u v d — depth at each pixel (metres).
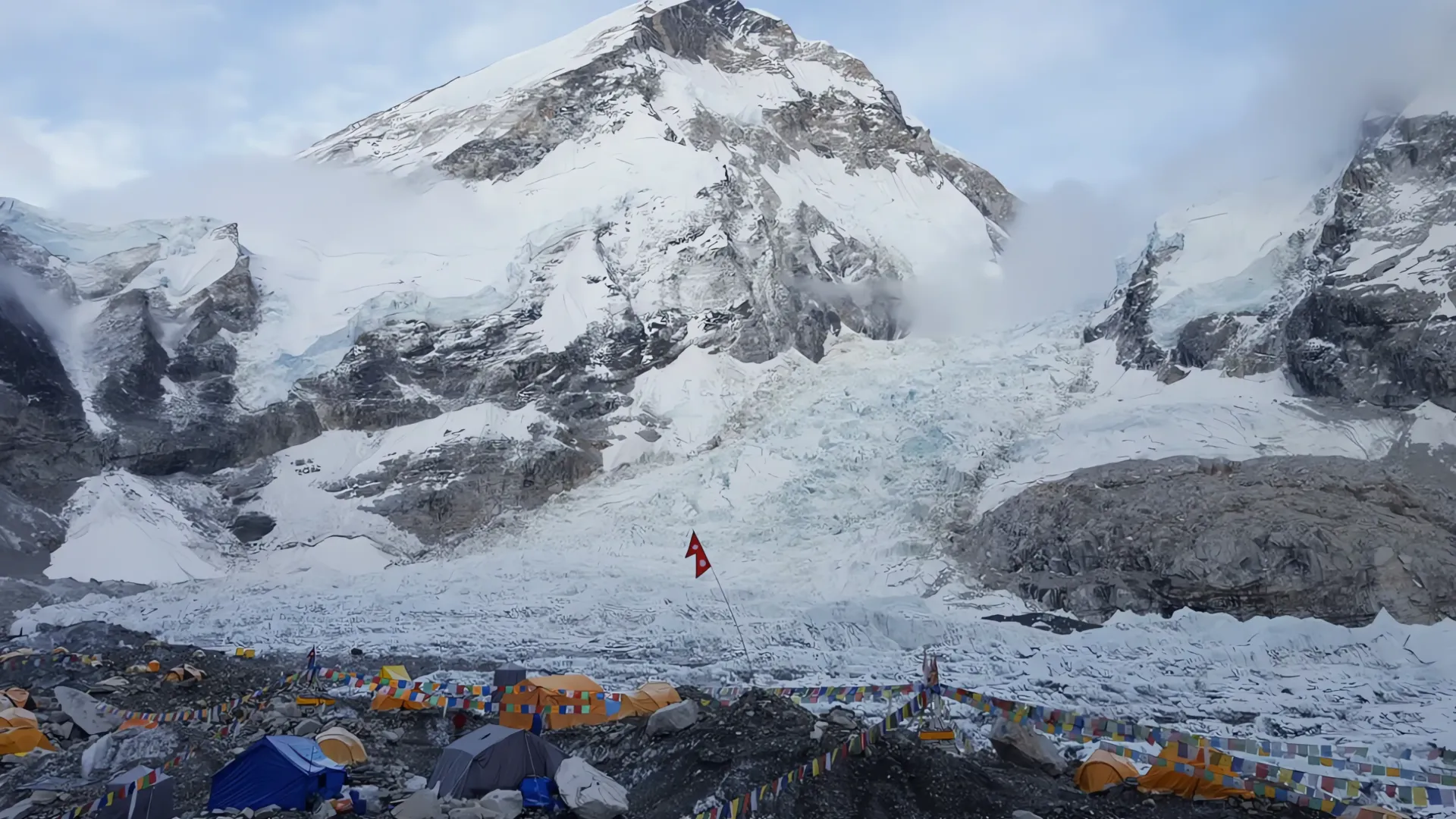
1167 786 17.73
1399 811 17.28
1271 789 16.33
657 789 18.23
